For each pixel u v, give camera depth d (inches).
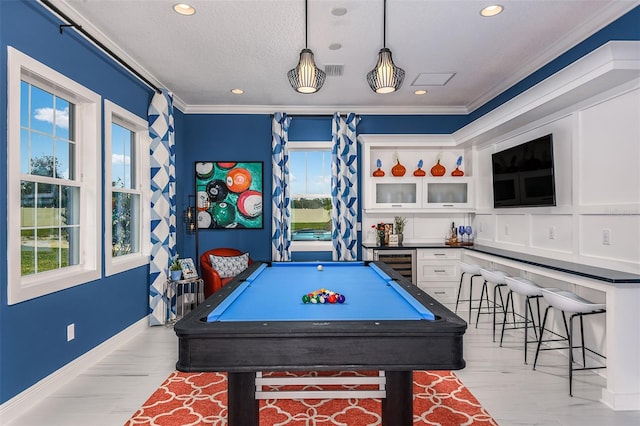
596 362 115.0
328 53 138.6
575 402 96.0
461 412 91.4
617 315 93.5
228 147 207.2
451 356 62.1
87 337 119.3
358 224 209.8
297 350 61.3
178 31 122.0
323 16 113.3
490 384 106.3
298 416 89.7
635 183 101.8
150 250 162.2
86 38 118.2
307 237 213.9
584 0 104.0
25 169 100.8
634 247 102.1
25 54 93.6
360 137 198.1
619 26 107.2
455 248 188.9
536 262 123.5
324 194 213.9
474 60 145.6
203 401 97.1
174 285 171.5
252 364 61.1
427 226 211.5
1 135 86.6
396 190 198.8
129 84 146.9
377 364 61.6
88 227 122.7
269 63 148.1
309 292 93.0
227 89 178.4
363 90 179.5
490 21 116.1
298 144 207.9
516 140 160.4
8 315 88.4
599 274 98.6
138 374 113.9
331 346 61.5
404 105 205.2
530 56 142.1
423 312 69.5
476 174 197.3
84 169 122.7
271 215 208.2
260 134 208.2
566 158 129.0
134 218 161.3
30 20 95.3
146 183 162.4
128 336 144.7
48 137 109.3
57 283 104.5
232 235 207.5
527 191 145.8
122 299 140.9
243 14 111.7
